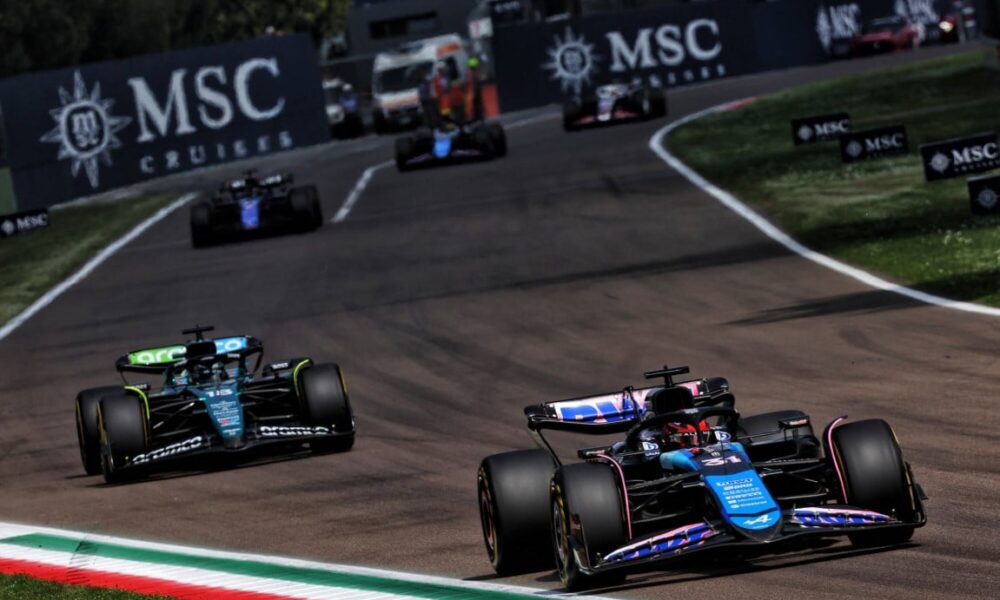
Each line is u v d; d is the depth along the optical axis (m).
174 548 42.94
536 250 109.50
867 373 58.75
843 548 33.66
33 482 57.69
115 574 40.00
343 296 100.38
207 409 55.38
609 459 32.78
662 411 34.97
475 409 61.94
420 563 37.41
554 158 166.50
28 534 47.31
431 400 65.25
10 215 161.25
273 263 119.62
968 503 37.03
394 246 120.31
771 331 71.31
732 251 99.00
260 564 39.31
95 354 91.00
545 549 34.06
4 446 66.50
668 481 32.25
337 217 142.75
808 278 85.75
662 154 157.75
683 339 72.25
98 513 49.91
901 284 80.12
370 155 199.25
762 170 136.12
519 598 32.19
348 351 80.88
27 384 83.44
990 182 97.19
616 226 116.12
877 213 104.81
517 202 136.38
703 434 34.38
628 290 89.19
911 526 31.64
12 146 184.75
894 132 134.00
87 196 193.75
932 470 41.34
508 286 96.25
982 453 42.91
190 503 50.06
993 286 75.19
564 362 70.25
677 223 113.81
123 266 129.88
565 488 31.69
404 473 50.81
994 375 55.19
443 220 131.38
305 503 47.75
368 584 35.44
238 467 56.41
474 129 173.25
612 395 36.94
